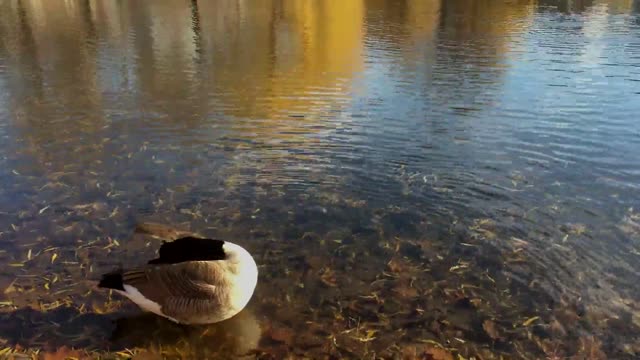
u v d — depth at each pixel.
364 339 1.83
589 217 2.59
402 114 4.01
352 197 2.76
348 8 10.51
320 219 2.56
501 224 2.53
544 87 4.74
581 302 2.02
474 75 5.14
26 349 1.74
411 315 1.96
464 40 6.96
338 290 2.08
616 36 7.23
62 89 4.64
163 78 5.05
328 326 1.89
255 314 1.95
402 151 3.33
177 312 1.80
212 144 3.41
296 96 4.47
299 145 3.41
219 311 1.80
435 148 3.38
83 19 8.88
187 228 2.44
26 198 2.68
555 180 2.97
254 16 9.45
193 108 4.14
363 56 6.02
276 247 2.33
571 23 8.44
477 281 2.14
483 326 1.90
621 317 1.94
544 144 3.46
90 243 2.32
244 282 1.82
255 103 4.27
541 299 2.04
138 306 1.97
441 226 2.51
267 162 3.15
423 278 2.15
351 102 4.31
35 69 5.33
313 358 1.74
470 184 2.91
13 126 3.69
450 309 1.99
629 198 2.77
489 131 3.68
